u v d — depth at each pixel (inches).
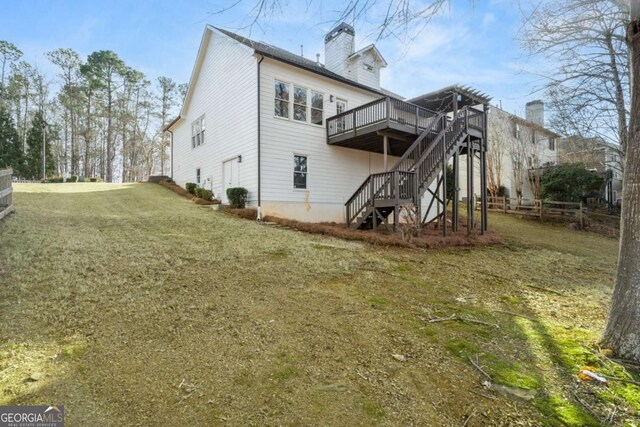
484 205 471.5
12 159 1252.5
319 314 158.7
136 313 144.6
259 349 123.8
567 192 812.0
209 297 168.7
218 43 565.6
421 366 118.7
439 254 327.3
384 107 446.6
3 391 93.5
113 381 100.8
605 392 108.6
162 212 440.1
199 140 651.5
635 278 132.2
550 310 188.5
